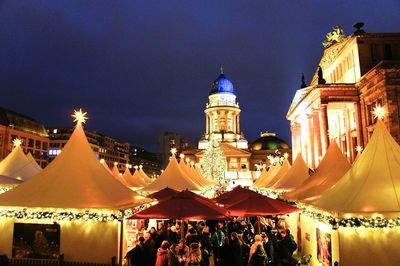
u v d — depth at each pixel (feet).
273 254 53.57
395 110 140.67
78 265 43.57
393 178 44.68
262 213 50.19
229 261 50.11
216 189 190.90
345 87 170.81
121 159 542.16
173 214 43.96
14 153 94.84
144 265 46.09
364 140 164.55
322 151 171.63
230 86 448.24
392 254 41.52
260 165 379.96
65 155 54.29
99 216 47.50
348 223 41.75
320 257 50.88
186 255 45.52
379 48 173.17
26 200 47.96
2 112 306.14
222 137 417.69
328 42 224.53
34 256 47.29
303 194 63.77
